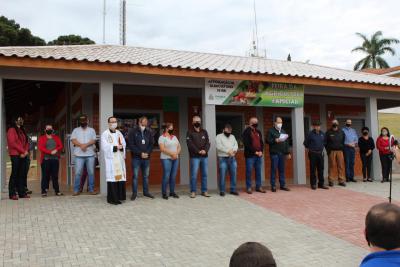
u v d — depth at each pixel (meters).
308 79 11.45
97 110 11.59
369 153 12.41
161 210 7.73
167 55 13.09
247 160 9.92
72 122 13.11
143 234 6.17
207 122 10.62
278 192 10.09
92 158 9.25
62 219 6.87
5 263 4.88
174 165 9.16
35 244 5.59
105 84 9.65
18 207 7.69
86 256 5.17
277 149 10.30
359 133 16.28
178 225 6.73
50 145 9.14
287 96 11.55
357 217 7.53
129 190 10.88
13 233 6.05
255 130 10.02
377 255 1.75
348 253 5.52
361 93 13.26
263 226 6.82
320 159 10.75
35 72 9.01
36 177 17.55
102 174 9.22
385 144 12.23
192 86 10.67
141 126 8.91
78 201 8.38
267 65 13.84
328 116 15.61
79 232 6.18
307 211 7.95
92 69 9.02
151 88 12.70
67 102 13.96
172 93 12.99
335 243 5.95
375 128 13.34
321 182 10.81
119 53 11.79
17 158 8.55
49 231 6.19
